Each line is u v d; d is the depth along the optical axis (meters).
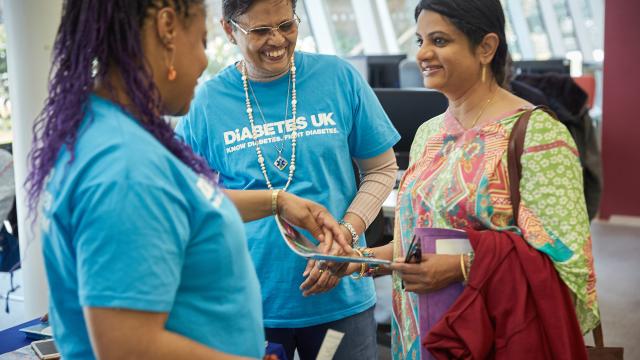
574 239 1.60
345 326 2.09
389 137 2.18
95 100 1.13
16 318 4.24
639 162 7.12
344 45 9.39
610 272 5.51
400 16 10.13
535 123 1.65
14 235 3.85
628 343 4.07
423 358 1.74
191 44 1.19
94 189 1.03
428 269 1.65
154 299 1.03
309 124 2.06
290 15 1.94
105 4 1.12
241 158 2.08
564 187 1.62
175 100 1.23
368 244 2.95
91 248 1.02
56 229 1.08
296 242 1.80
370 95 2.18
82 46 1.13
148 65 1.14
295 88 2.07
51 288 1.16
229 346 1.18
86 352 1.15
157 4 1.14
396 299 1.96
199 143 2.14
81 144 1.08
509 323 1.61
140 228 1.03
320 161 2.06
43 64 3.33
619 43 7.10
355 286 2.11
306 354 2.14
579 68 10.65
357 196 2.15
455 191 1.71
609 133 7.23
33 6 3.29
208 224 1.13
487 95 1.75
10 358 1.85
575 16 13.56
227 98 2.10
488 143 1.69
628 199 7.22
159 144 1.12
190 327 1.13
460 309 1.62
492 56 1.72
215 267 1.14
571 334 1.61
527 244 1.61
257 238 2.06
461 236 1.67
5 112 4.64
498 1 1.73
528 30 12.82
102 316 1.02
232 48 6.28
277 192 1.91
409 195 1.85
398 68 5.43
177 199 1.08
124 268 1.01
